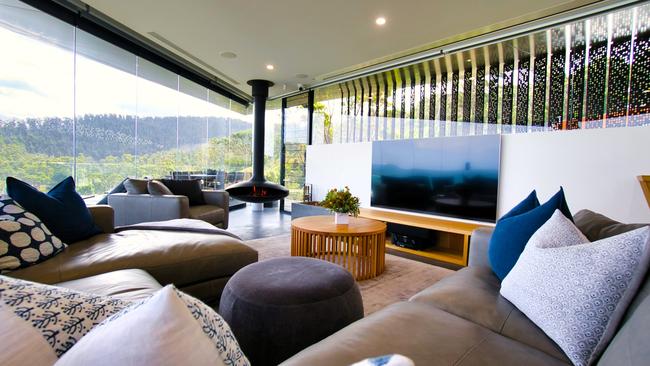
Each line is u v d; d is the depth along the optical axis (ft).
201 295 6.04
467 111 12.97
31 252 4.71
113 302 2.09
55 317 1.74
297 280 4.84
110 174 12.79
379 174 13.78
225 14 9.99
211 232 7.32
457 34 11.07
